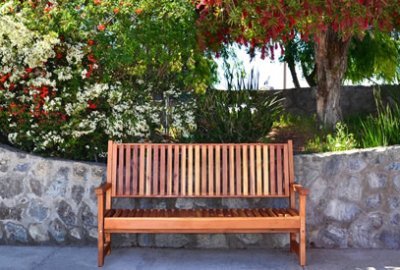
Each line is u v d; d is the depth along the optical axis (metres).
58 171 4.79
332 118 6.42
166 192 4.50
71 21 4.98
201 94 5.86
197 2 5.20
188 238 4.68
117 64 5.12
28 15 5.07
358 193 4.71
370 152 4.73
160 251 4.56
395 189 4.71
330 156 4.73
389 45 8.84
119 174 4.48
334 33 6.24
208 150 4.55
